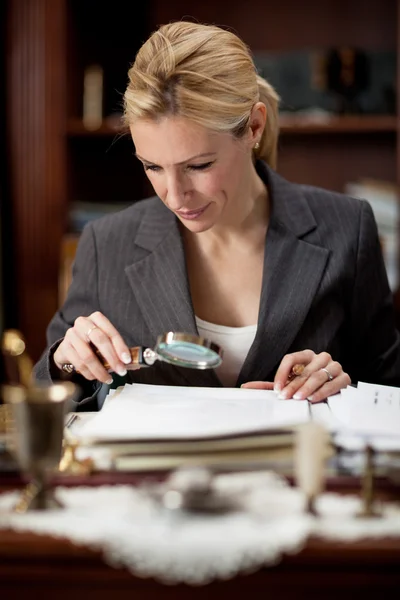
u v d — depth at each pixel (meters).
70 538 1.22
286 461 1.47
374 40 4.38
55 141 4.20
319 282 2.23
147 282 2.23
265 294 2.20
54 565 1.21
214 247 2.28
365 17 4.38
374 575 1.20
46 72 4.16
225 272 2.28
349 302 2.29
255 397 1.86
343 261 2.26
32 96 4.19
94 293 2.31
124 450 1.46
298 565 1.20
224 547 1.19
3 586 1.23
